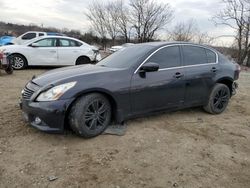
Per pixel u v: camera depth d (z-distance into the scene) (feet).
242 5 87.04
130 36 120.57
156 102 15.99
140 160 12.33
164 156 12.80
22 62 36.37
